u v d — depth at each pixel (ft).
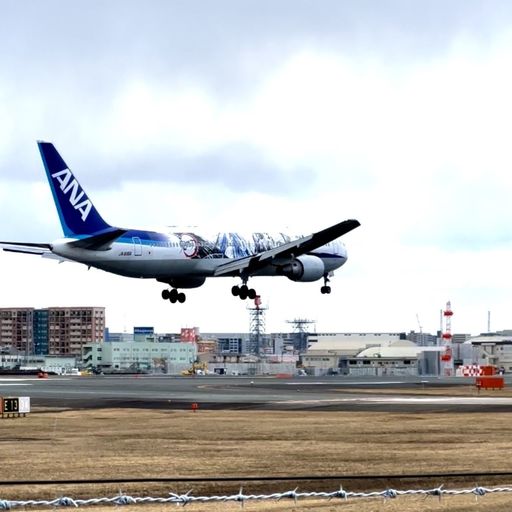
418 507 211.00
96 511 210.38
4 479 253.85
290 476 258.16
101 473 263.90
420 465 277.85
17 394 645.51
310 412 479.82
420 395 642.63
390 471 266.98
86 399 588.91
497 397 615.98
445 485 244.83
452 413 468.34
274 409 502.38
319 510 209.05
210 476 259.19
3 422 432.66
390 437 353.92
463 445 327.47
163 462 285.64
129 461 288.30
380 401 561.43
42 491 234.58
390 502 218.18
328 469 270.67
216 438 353.10
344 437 354.74
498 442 336.29
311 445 327.88
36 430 390.42
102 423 423.23
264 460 289.74
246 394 650.02
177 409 508.94
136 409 510.58
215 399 586.45
